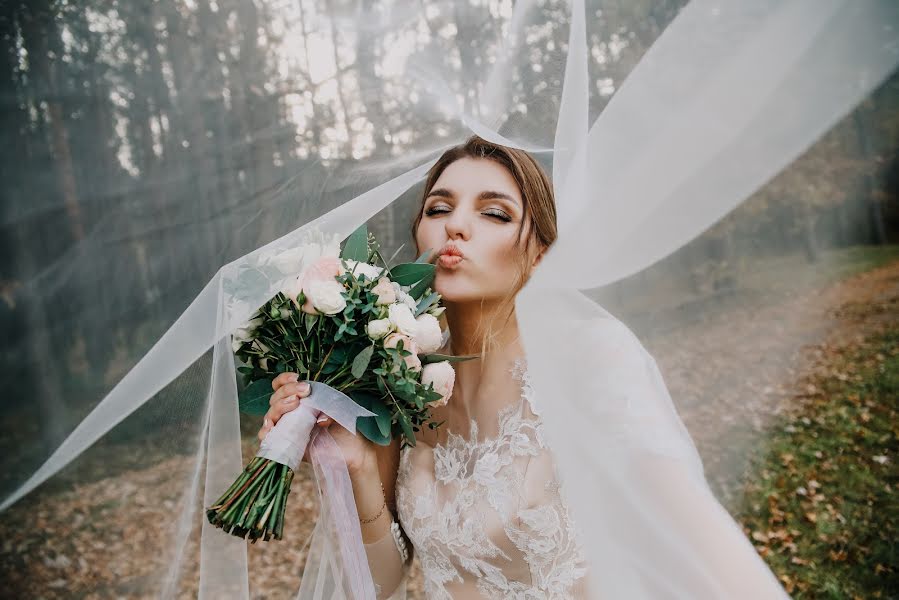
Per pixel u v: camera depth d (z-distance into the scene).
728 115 0.97
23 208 3.89
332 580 1.51
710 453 5.09
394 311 1.43
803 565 4.30
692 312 6.02
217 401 1.45
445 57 1.41
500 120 1.35
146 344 3.16
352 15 1.52
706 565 1.04
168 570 1.55
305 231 1.51
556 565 1.43
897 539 4.27
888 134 4.69
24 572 3.90
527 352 1.19
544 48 1.31
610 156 1.09
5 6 3.20
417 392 1.41
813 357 6.15
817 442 5.22
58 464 1.50
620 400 1.17
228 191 1.70
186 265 1.71
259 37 1.66
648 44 1.16
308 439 1.42
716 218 1.02
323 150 1.58
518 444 1.51
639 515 1.08
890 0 0.85
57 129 3.41
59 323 3.96
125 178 2.98
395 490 1.77
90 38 2.93
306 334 1.45
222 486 1.46
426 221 1.66
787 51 0.91
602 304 1.96
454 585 1.59
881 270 7.45
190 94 2.07
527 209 1.58
